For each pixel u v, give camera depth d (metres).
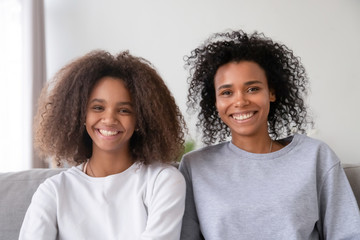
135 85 1.03
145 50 3.21
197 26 3.19
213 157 1.13
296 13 3.15
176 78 3.19
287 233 0.95
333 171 1.02
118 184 1.03
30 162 2.66
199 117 1.30
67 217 0.98
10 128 2.77
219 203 1.01
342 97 3.13
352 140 3.13
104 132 1.00
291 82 1.24
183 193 1.02
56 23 3.17
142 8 3.21
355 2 3.13
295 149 1.08
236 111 1.06
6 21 2.76
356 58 3.13
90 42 3.18
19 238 0.96
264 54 1.12
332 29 3.15
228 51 1.11
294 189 0.99
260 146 1.12
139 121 1.04
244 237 0.97
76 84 1.04
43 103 1.14
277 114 1.25
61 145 1.09
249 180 1.04
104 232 0.97
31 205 1.01
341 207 0.99
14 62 2.79
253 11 3.17
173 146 1.12
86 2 3.19
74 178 1.05
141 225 0.97
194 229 1.06
